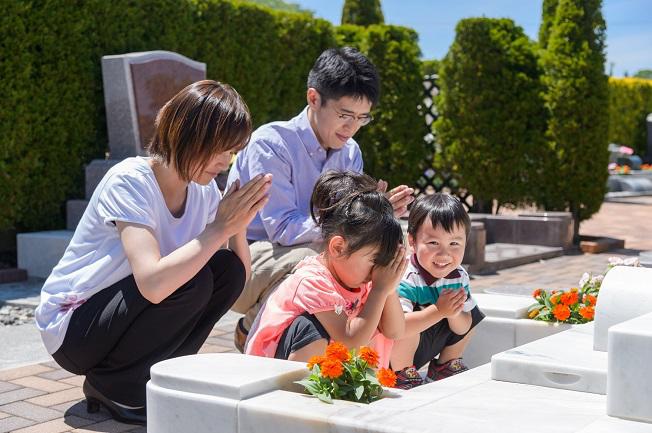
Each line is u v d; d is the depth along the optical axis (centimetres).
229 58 961
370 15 2072
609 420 200
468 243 796
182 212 318
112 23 823
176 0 888
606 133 1047
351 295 281
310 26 1084
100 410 335
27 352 456
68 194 812
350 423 191
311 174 371
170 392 218
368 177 299
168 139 296
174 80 843
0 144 727
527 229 973
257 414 204
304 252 347
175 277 279
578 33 1038
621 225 1341
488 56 1065
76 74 795
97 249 308
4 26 717
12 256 793
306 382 218
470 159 1083
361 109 351
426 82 1278
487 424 191
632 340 200
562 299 346
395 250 265
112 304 299
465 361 367
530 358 244
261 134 367
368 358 223
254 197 288
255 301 356
